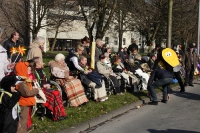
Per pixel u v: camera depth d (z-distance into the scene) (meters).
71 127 6.17
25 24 24.41
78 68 8.21
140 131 6.43
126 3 22.81
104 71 9.26
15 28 24.91
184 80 13.98
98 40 9.56
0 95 4.92
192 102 9.84
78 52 8.77
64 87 7.55
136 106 8.91
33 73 6.40
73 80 7.76
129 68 10.91
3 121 4.90
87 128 6.55
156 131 6.43
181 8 22.66
